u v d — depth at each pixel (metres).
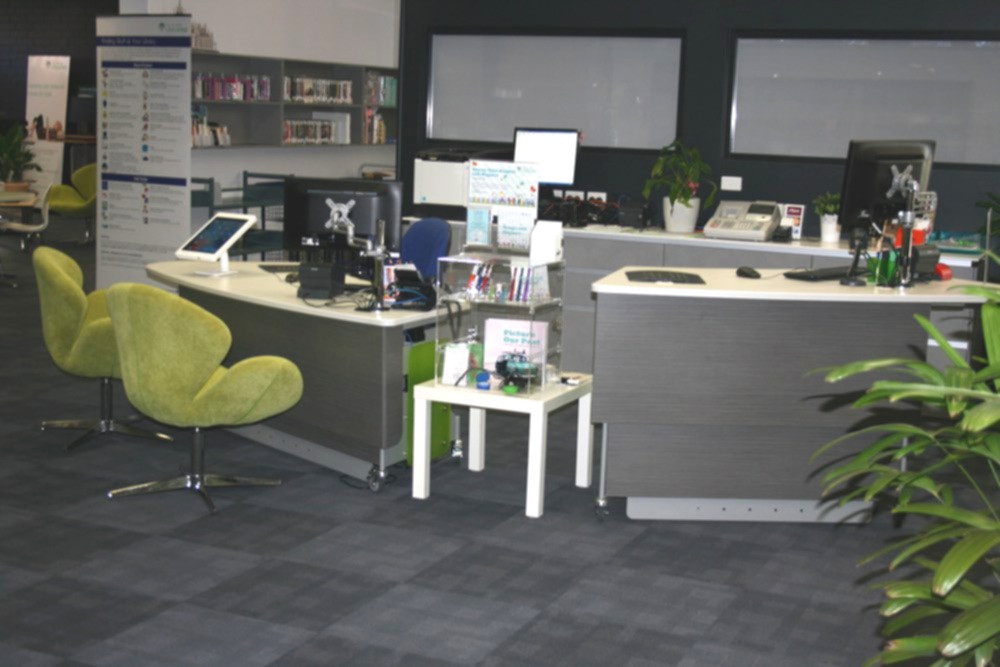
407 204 8.68
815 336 4.37
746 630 3.52
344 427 4.80
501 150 7.88
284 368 4.41
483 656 3.28
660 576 3.94
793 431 4.46
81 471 4.94
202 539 4.17
